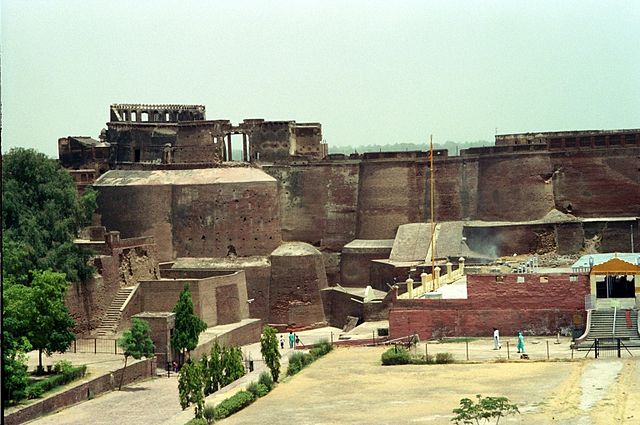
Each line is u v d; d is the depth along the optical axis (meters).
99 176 147.88
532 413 70.75
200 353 109.31
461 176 141.50
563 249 133.38
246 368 96.19
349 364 91.00
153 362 104.19
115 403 91.00
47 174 116.06
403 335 100.06
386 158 143.75
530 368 84.19
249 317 134.38
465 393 77.75
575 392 75.31
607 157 137.38
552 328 97.69
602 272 97.19
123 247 123.19
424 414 72.56
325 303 136.62
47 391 89.62
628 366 82.25
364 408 75.31
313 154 150.50
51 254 111.12
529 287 98.62
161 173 140.62
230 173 139.88
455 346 95.12
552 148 138.88
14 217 112.12
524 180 137.62
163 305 121.69
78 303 114.12
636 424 67.12
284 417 74.25
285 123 147.38
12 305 92.56
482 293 99.31
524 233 134.00
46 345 95.31
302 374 88.25
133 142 147.00
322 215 146.25
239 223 137.75
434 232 135.50
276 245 140.12
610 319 94.25
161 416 84.88
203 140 144.38
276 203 140.75
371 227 143.38
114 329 116.94
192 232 137.62
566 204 138.25
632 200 136.75
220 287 125.56
